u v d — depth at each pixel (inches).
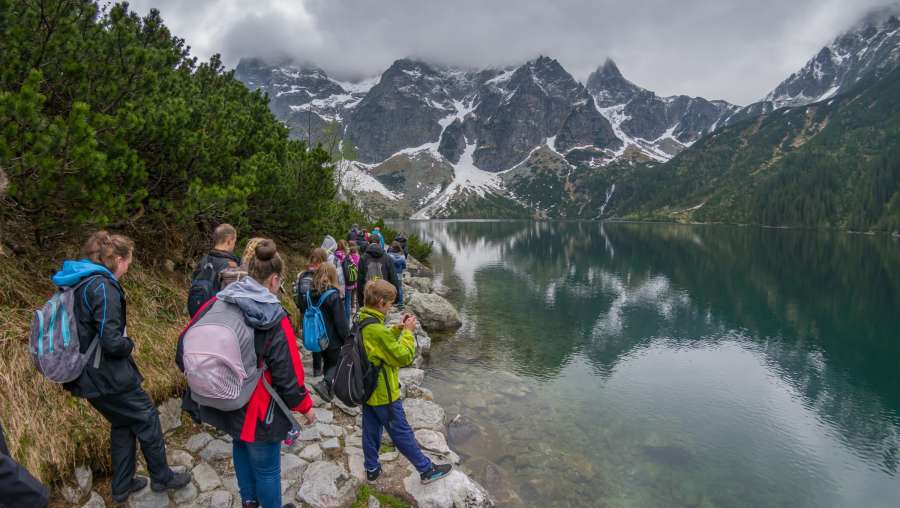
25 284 200.4
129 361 146.1
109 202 207.8
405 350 175.6
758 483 303.1
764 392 479.8
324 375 262.5
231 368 120.4
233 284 131.8
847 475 323.9
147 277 268.1
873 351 641.0
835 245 2652.6
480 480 250.8
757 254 2037.4
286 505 160.6
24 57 206.5
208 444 196.5
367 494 184.4
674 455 325.7
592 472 286.7
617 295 1011.3
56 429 158.1
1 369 156.9
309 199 490.3
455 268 1418.6
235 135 368.8
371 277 374.9
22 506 78.4
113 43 243.3
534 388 424.5
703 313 862.5
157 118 247.8
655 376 505.7
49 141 177.8
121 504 154.0
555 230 4544.8
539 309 829.8
